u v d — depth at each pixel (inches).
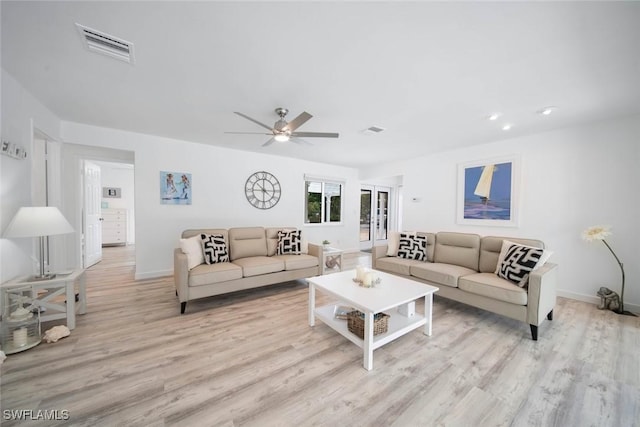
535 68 72.3
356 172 253.6
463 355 74.2
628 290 105.8
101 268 168.9
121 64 73.0
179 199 155.4
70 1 50.1
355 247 256.2
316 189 226.7
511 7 50.9
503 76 76.7
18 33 59.6
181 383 60.7
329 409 53.7
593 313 102.7
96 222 182.4
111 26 57.5
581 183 116.4
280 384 61.1
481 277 101.9
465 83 81.1
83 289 97.6
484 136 135.6
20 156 84.3
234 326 90.8
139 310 102.7
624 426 49.9
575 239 118.0
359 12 52.7
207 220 166.1
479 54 66.4
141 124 125.6
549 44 61.9
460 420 51.3
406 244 140.2
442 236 134.0
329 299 118.7
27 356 69.9
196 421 50.1
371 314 67.2
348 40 61.6
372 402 55.9
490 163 145.4
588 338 83.6
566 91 85.5
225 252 127.0
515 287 88.7
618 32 56.9
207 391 58.2
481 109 100.8
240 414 52.0
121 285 133.5
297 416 51.8
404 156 187.6
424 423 50.5
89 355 71.1
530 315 83.4
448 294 108.6
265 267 122.8
